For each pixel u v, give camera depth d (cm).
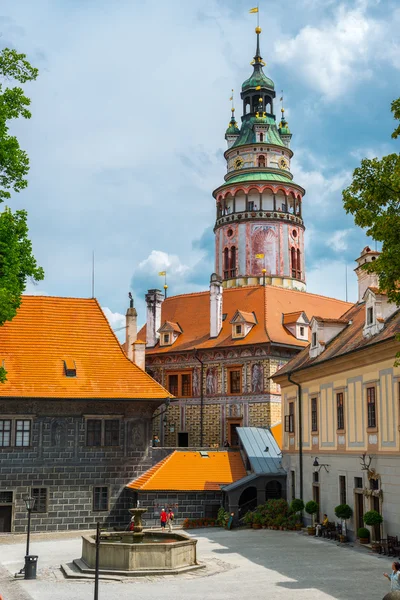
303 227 7819
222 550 3450
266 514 4409
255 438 5031
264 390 5641
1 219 2497
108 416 4644
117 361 4841
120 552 2923
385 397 3306
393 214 2178
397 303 2197
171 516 4381
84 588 2631
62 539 4134
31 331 4834
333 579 2639
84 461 4556
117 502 4591
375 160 2230
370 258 4516
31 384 4503
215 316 6172
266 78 8381
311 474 4238
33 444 4466
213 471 4738
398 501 3139
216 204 8075
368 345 3372
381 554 3184
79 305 5097
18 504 4391
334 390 3941
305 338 5959
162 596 2420
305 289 7731
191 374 6122
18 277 2616
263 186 7700
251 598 2344
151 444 4738
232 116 8694
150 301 6562
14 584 2741
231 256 7681
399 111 2181
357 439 3609
